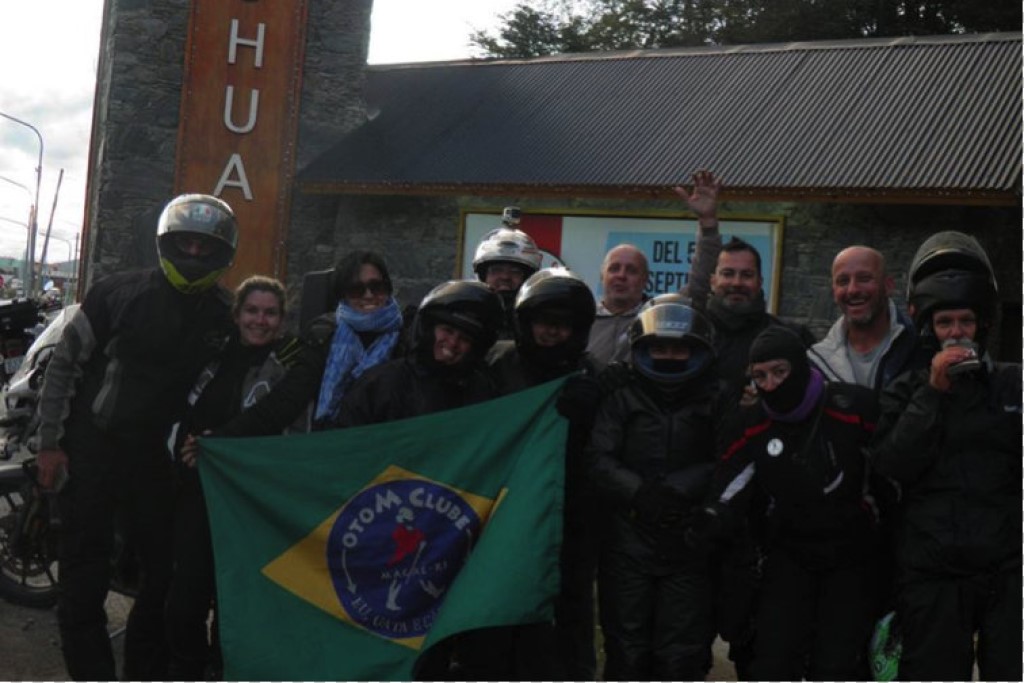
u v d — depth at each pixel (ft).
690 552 16.05
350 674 16.20
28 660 20.90
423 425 16.53
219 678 18.97
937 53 54.39
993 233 45.75
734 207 49.52
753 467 15.72
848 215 47.91
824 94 53.31
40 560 23.58
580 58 62.64
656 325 16.11
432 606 16.44
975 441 14.84
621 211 51.29
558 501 16.31
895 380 15.64
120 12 59.21
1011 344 45.88
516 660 16.96
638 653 16.21
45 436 18.17
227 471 16.56
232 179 59.26
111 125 59.16
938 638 14.88
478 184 52.95
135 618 18.75
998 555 14.74
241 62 59.52
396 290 56.70
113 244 59.21
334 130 60.54
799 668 15.94
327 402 17.72
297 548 16.48
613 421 16.44
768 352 15.35
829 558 15.78
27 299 32.19
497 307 16.65
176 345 18.24
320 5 60.70
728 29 106.01
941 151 47.11
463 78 63.21
